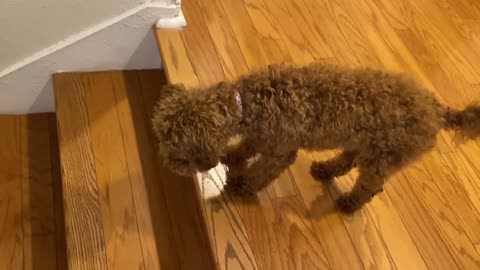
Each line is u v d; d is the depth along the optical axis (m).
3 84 1.94
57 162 1.97
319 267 1.45
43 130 2.06
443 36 2.20
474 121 1.34
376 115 1.32
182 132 1.25
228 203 1.56
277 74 1.35
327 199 1.62
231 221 1.52
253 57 1.92
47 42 1.88
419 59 2.07
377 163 1.42
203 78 1.80
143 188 1.72
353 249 1.50
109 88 1.99
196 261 1.59
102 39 1.93
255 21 2.07
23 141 2.01
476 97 1.95
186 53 1.88
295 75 1.34
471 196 1.68
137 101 1.97
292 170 1.67
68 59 1.95
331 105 1.31
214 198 1.56
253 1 2.16
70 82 1.96
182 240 1.62
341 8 2.23
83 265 1.52
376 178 1.46
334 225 1.55
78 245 1.55
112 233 1.60
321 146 1.40
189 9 2.05
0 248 1.71
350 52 2.03
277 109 1.31
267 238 1.49
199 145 1.26
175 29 1.95
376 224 1.57
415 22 2.24
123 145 1.82
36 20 1.79
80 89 1.95
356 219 1.58
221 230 1.49
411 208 1.62
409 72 2.00
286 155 1.46
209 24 2.01
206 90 1.34
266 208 1.56
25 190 1.88
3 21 1.74
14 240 1.74
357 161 1.50
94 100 1.93
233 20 2.05
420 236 1.56
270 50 1.96
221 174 1.62
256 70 1.47
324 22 2.14
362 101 1.31
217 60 1.88
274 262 1.45
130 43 1.98
